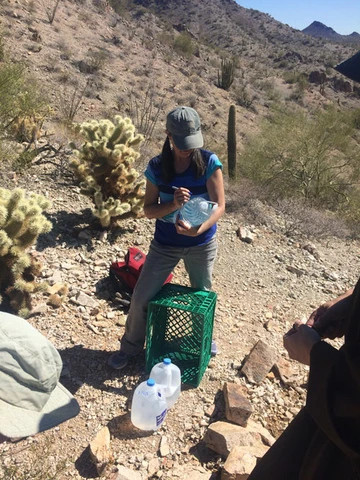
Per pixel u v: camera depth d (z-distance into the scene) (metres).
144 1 139.75
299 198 10.15
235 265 5.54
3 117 7.38
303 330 1.64
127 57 32.88
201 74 39.06
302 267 5.88
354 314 1.40
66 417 2.15
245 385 3.65
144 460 2.95
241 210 7.03
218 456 3.03
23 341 1.80
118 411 3.28
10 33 24.47
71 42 29.00
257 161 11.66
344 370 1.39
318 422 1.44
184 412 3.33
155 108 25.00
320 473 1.49
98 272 4.70
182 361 3.74
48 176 6.27
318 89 56.53
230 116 10.67
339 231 7.61
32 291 3.89
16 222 3.77
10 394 1.74
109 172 5.26
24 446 2.89
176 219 3.21
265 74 58.22
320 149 11.73
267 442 3.15
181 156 3.19
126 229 5.53
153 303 3.42
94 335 3.94
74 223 5.35
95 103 21.38
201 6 138.00
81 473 2.80
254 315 4.68
